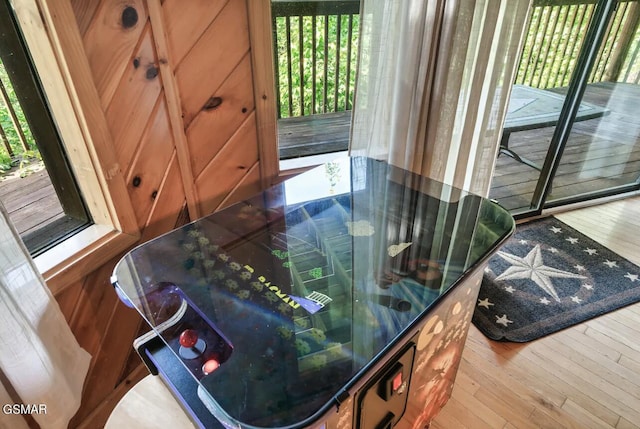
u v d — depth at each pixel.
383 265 0.95
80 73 0.94
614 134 2.52
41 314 0.92
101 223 1.18
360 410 0.76
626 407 1.39
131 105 1.08
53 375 0.95
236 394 0.66
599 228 2.35
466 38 1.35
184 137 1.25
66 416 1.01
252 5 1.23
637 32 2.20
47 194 1.22
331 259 0.98
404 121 1.51
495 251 1.02
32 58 0.95
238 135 1.41
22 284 0.86
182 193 1.32
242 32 1.26
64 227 1.17
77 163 1.08
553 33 2.18
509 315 1.76
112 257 1.16
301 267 0.95
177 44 1.13
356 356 0.71
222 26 1.21
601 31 1.97
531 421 1.34
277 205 1.21
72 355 1.04
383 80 1.48
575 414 1.36
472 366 1.53
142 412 0.89
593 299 1.84
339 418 0.72
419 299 0.85
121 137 1.09
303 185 1.33
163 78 1.13
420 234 1.07
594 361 1.55
